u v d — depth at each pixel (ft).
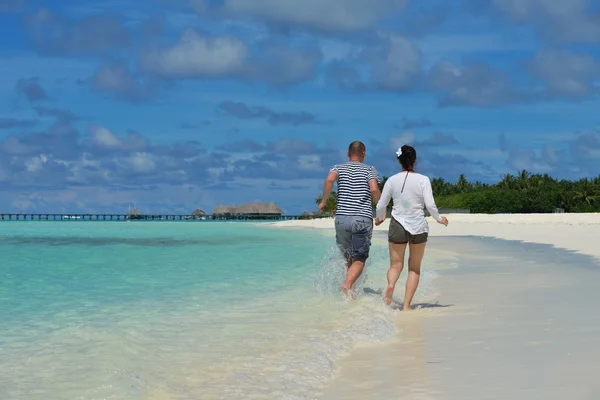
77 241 80.43
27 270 37.24
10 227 173.58
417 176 23.15
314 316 20.90
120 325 18.86
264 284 30.27
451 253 50.98
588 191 339.98
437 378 12.42
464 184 404.98
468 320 19.30
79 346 15.51
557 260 41.39
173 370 13.52
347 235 25.77
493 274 33.37
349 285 24.80
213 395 11.64
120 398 11.30
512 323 18.30
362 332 17.29
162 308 22.52
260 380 12.71
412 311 21.79
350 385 12.24
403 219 22.88
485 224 142.41
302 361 14.12
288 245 72.84
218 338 17.12
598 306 21.12
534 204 323.98
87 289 28.02
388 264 42.83
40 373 12.87
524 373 12.47
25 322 19.22
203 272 36.58
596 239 67.15
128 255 52.13
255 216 483.51
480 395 11.14
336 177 26.30
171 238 94.12
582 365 12.96
